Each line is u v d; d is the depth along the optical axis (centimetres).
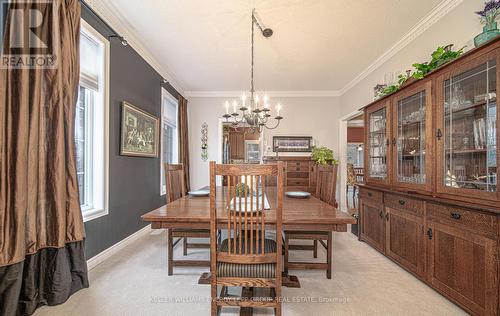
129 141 265
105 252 226
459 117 166
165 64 348
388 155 245
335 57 322
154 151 331
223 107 489
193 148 490
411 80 206
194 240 283
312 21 237
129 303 157
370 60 331
